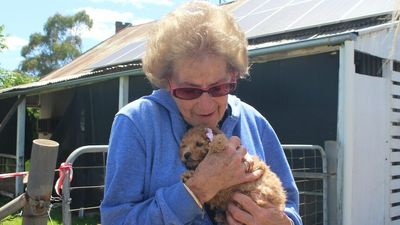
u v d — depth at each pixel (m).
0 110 14.83
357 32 5.85
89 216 9.92
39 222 2.83
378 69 6.75
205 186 1.96
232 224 2.10
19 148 12.86
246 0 11.80
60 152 11.80
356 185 6.27
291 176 2.52
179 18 2.09
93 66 12.64
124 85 9.14
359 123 6.32
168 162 2.10
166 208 1.93
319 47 6.24
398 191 7.11
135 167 2.04
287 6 9.23
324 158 6.11
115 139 2.10
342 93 6.00
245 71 2.23
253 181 2.13
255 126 2.42
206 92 2.08
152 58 2.15
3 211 2.91
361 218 6.35
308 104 6.91
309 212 6.40
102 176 9.91
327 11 7.73
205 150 2.09
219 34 2.05
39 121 14.41
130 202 2.03
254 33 8.23
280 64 7.31
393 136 7.03
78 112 11.26
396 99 7.05
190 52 2.02
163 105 2.19
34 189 2.80
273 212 2.10
